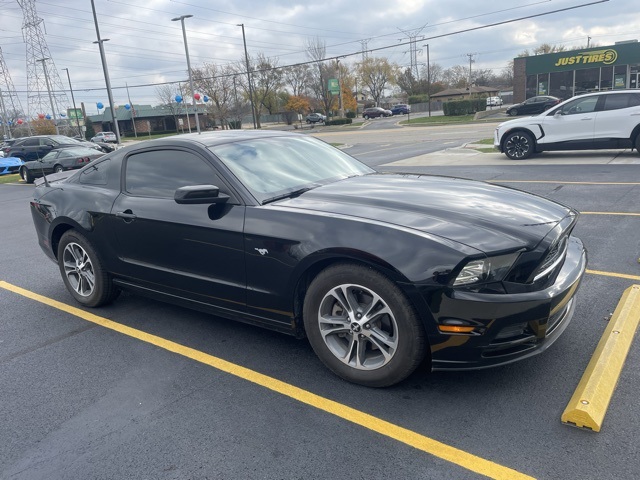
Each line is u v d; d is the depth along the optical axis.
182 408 2.98
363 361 3.03
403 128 40.81
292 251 3.07
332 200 3.31
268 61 62.88
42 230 4.84
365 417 2.77
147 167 4.04
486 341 2.65
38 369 3.59
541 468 2.30
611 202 7.37
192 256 3.62
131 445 2.67
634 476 2.21
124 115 74.81
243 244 3.30
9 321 4.52
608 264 4.88
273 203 3.36
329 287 3.00
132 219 3.93
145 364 3.55
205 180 3.63
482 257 2.63
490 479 2.26
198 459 2.53
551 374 3.05
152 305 4.68
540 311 2.67
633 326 3.44
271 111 76.19
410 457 2.44
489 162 12.95
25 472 2.52
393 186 3.62
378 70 92.06
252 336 3.89
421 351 2.80
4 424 2.94
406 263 2.69
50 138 22.70
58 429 2.86
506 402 2.80
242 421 2.81
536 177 9.88
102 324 4.30
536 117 12.59
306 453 2.52
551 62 43.53
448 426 2.64
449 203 3.18
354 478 2.32
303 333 3.36
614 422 2.57
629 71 40.62
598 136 11.77
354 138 31.62
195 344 3.81
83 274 4.58
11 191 15.78
